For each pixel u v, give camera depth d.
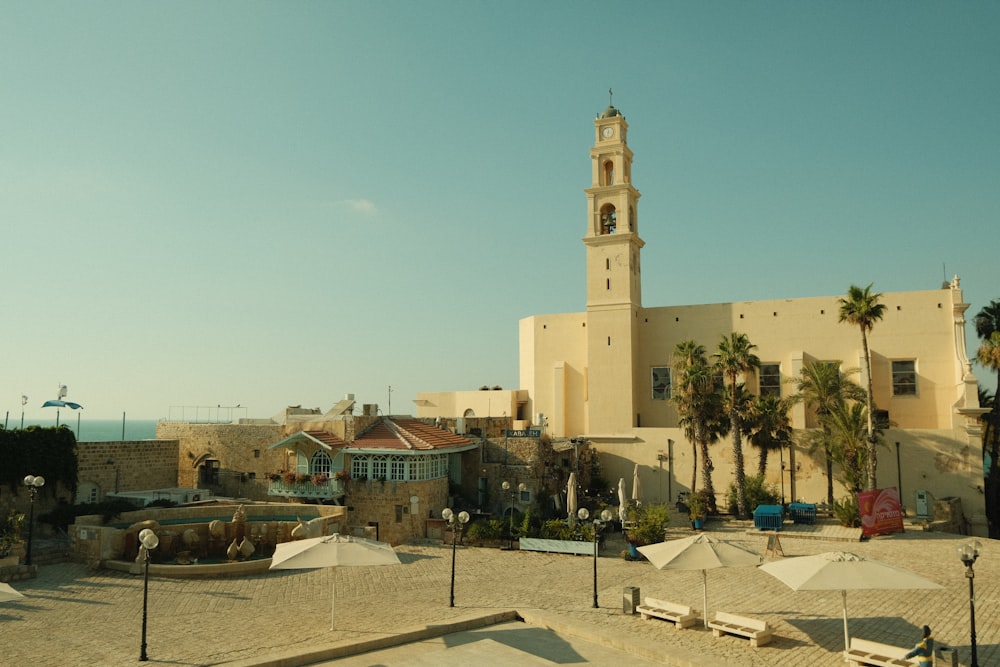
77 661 18.06
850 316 44.16
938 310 54.50
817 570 18.09
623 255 61.44
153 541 18.56
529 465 46.06
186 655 18.52
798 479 51.38
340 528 38.66
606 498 53.97
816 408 53.62
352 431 43.81
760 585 27.78
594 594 24.62
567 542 36.88
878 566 18.16
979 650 19.05
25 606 24.67
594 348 61.31
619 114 64.06
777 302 59.16
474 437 48.81
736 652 18.78
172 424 51.03
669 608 22.08
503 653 19.27
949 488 47.31
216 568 30.64
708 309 61.31
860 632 20.75
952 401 53.31
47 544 34.94
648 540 34.84
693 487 49.62
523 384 73.44
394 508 41.12
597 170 63.88
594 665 18.30
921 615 22.69
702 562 21.03
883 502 41.00
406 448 41.12
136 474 46.72
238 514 36.06
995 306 55.16
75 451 41.56
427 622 21.94
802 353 57.22
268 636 20.44
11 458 37.59
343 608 24.64
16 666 17.66
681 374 49.41
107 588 27.91
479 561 34.78
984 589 26.42
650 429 55.94
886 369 55.56
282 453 46.94
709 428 50.03
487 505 46.84
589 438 57.53
